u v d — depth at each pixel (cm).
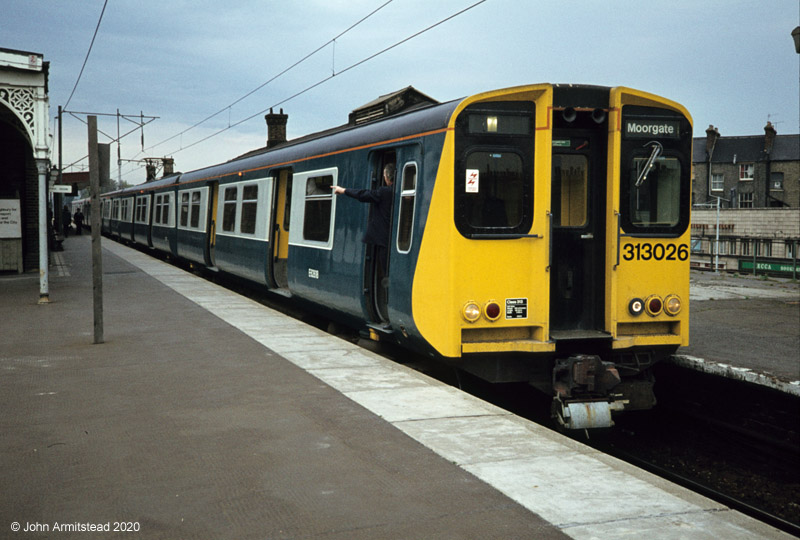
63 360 729
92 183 811
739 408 782
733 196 4994
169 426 507
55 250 2673
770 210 3269
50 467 423
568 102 676
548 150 663
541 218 666
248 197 1405
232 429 500
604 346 702
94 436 483
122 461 434
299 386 624
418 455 448
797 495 647
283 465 429
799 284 1666
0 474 411
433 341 679
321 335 880
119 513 357
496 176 664
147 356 751
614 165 683
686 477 696
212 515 355
